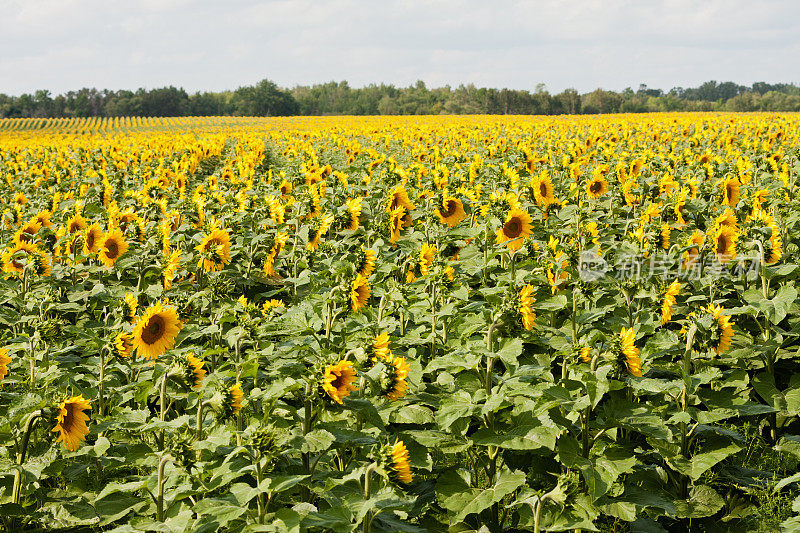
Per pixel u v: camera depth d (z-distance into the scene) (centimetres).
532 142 2697
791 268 708
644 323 673
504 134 3522
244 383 583
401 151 2795
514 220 838
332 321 620
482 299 838
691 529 580
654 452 616
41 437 567
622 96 18238
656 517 565
